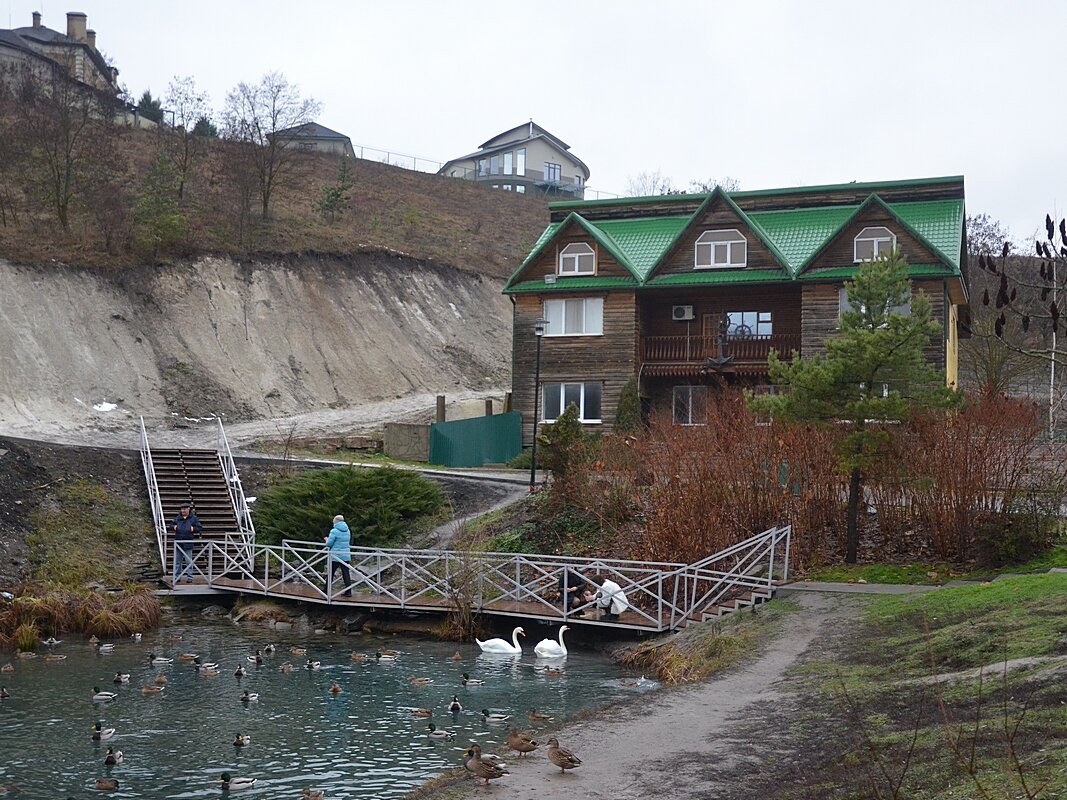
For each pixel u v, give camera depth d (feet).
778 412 79.05
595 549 87.15
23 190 183.11
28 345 148.15
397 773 44.96
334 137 337.72
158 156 198.49
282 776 44.73
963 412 79.15
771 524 80.89
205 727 52.75
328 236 209.77
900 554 79.36
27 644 74.64
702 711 47.73
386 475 107.55
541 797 36.88
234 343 172.45
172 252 179.01
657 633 72.02
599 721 47.24
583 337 145.18
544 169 380.58
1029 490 76.48
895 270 79.51
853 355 77.46
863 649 55.52
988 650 48.80
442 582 81.30
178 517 98.84
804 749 40.29
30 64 232.94
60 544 97.71
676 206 154.92
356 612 84.84
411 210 272.31
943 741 37.17
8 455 105.91
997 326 40.27
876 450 76.33
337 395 177.68
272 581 95.09
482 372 205.77
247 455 130.00
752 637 62.08
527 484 119.14
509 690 60.75
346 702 57.88
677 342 144.46
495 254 255.29
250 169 213.05
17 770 45.80
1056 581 59.72
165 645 76.18
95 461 112.37
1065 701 38.68
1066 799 29.66
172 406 155.02
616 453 94.68
